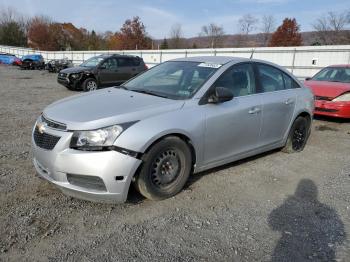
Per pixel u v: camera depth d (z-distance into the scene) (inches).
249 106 174.2
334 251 115.3
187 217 134.2
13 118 307.9
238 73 177.6
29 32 2847.0
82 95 169.0
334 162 209.8
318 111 327.0
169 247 114.3
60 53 1835.6
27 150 207.3
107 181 125.0
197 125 148.8
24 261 104.0
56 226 123.3
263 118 184.7
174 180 147.9
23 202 139.6
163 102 148.0
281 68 209.9
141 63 633.6
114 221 128.6
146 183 136.3
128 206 139.9
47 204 138.6
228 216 136.6
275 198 154.7
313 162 207.9
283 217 137.3
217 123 157.8
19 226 122.0
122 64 601.3
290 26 2091.5
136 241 116.9
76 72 553.3
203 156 156.9
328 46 868.6
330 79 363.6
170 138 139.7
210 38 2389.3
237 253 112.7
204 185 164.7
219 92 153.0
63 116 135.3
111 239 117.3
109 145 125.1
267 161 205.0
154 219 131.5
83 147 125.0
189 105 150.3
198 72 172.1
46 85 678.5
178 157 146.1
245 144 178.9
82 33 3026.6
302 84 225.0
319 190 165.3
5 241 113.1
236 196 154.9
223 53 1079.6
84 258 106.7
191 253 111.7
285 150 219.5
